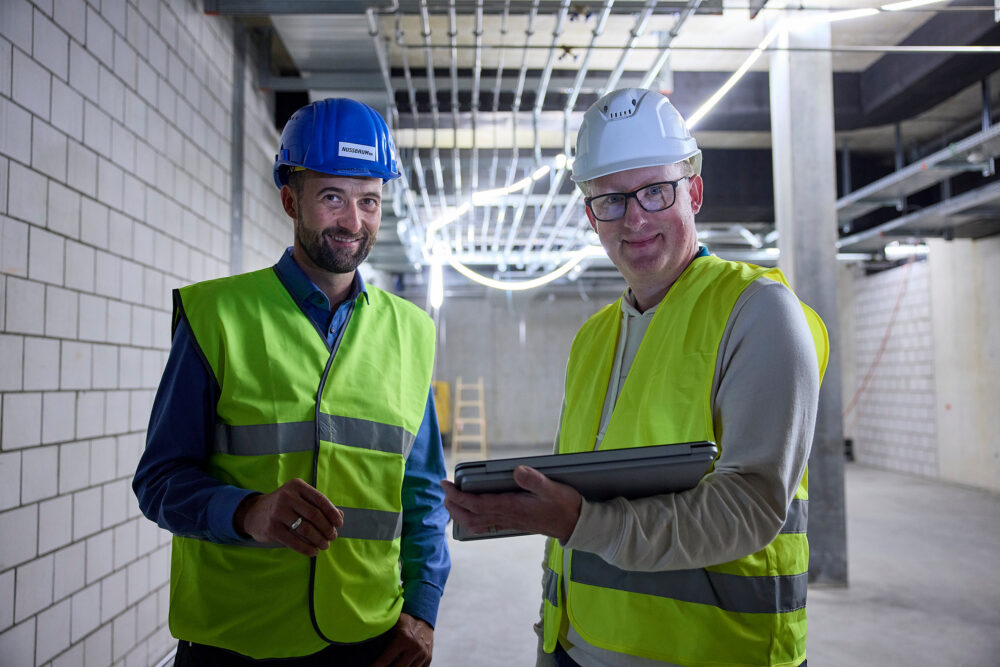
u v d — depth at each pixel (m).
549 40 4.31
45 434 2.05
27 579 1.95
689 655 0.96
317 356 1.27
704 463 0.83
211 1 3.38
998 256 7.12
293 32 4.00
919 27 4.58
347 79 4.57
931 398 8.41
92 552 2.31
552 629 1.19
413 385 1.40
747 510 0.86
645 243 1.12
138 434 2.67
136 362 2.65
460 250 7.98
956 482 7.94
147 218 2.77
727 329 0.98
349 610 1.20
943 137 6.43
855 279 10.23
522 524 0.81
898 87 4.86
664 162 1.10
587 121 1.16
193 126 3.28
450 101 4.78
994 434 7.30
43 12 2.04
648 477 0.84
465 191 6.19
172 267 3.02
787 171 4.05
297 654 1.16
